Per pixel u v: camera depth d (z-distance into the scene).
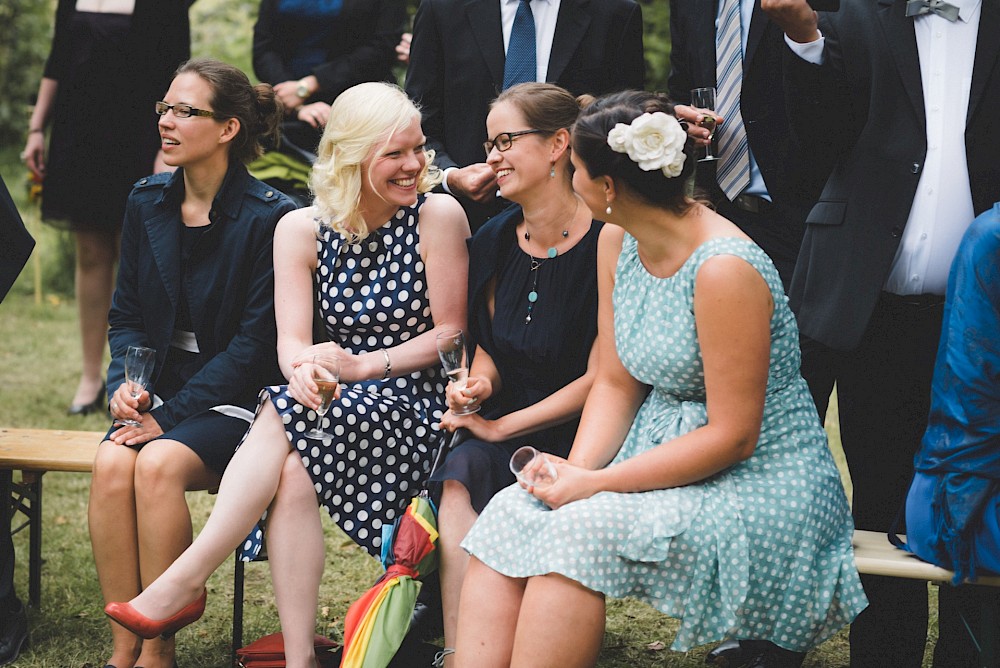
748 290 2.78
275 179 5.08
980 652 2.90
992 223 2.83
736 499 2.82
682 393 2.98
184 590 3.10
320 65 5.25
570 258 3.30
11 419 5.89
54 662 3.55
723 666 3.57
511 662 2.74
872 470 3.47
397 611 3.00
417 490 3.35
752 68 3.74
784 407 2.94
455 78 4.04
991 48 3.16
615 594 2.71
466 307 3.50
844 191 3.31
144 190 3.71
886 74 3.24
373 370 3.38
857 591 2.87
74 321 8.15
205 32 10.92
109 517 3.31
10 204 3.51
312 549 3.18
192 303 3.61
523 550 2.78
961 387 2.83
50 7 12.36
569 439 3.33
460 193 3.86
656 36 9.35
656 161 2.77
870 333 3.39
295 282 3.47
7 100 12.15
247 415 3.46
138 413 3.39
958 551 2.81
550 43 4.02
